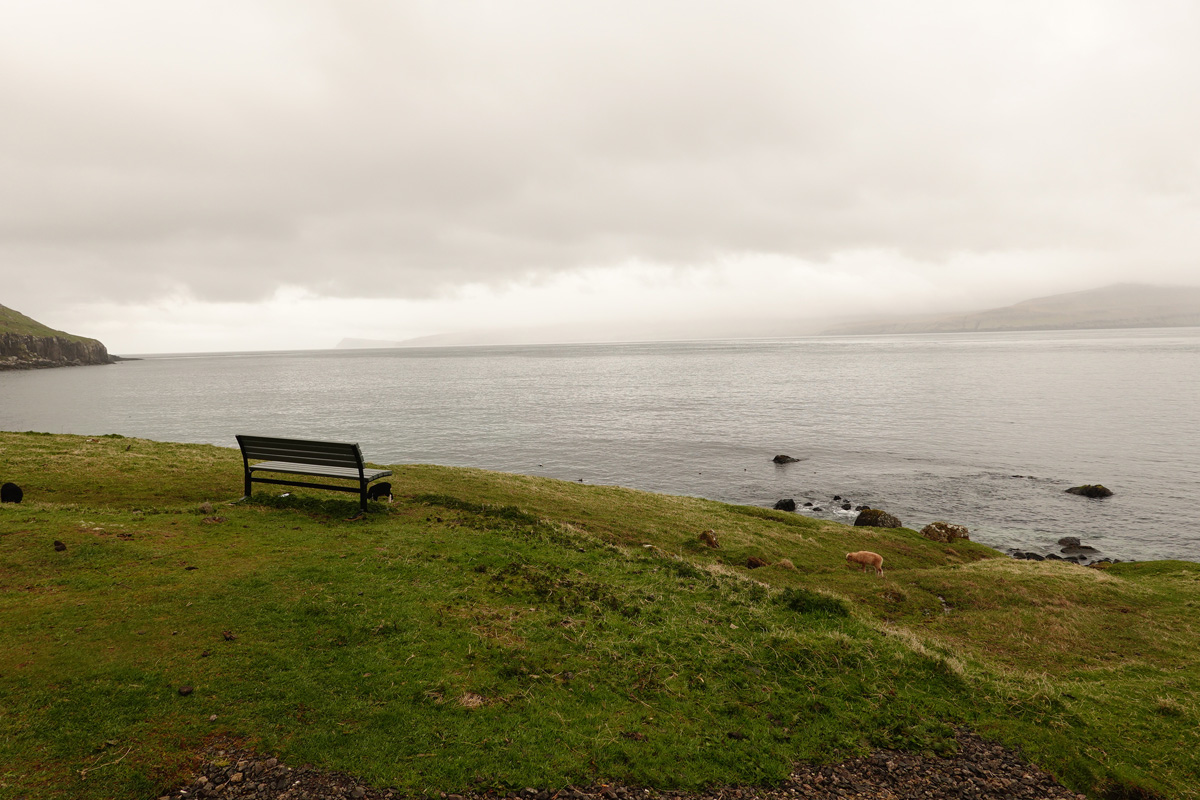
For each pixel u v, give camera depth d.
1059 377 132.25
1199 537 34.72
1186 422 72.19
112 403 106.38
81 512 12.38
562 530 15.52
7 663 6.53
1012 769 6.77
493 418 84.81
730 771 6.25
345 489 14.80
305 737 5.88
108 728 5.68
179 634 7.49
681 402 102.69
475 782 5.59
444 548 11.94
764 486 47.31
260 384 153.88
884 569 21.20
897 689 8.33
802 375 156.25
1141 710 8.34
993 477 49.41
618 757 6.21
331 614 8.36
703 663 8.45
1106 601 15.91
